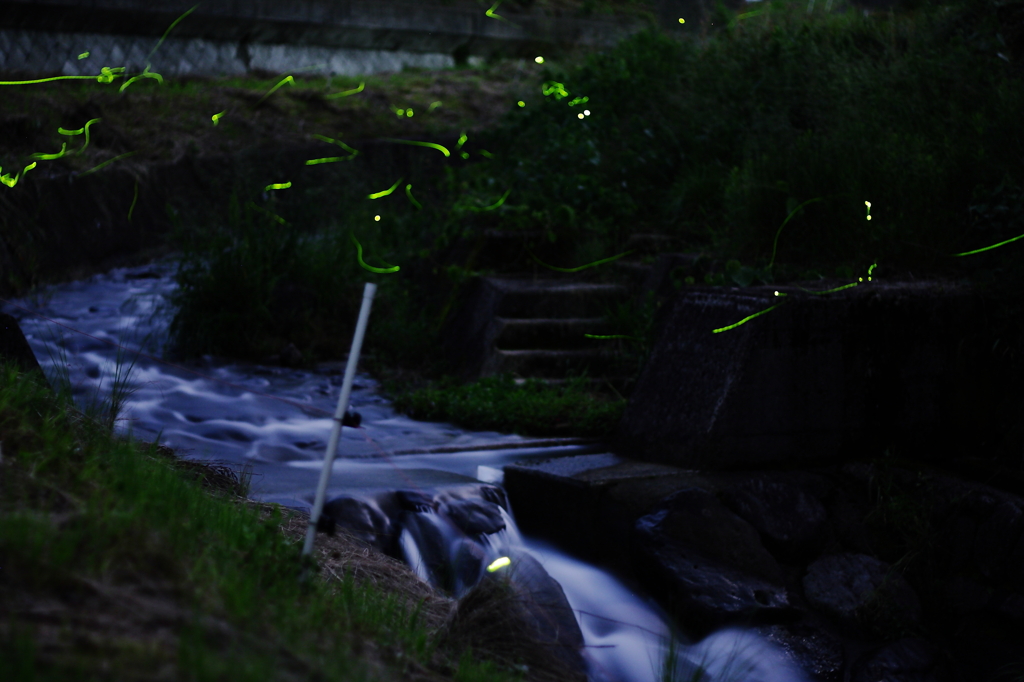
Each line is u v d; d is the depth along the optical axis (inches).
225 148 550.0
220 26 660.7
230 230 425.1
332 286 395.5
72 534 100.7
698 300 262.2
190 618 94.7
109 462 135.1
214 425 284.5
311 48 720.3
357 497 206.4
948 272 272.5
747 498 223.0
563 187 393.7
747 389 235.5
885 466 237.9
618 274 366.3
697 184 371.9
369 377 360.5
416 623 138.6
